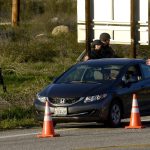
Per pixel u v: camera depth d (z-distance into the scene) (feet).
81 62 153.89
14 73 214.07
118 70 148.46
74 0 482.69
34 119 150.20
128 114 146.41
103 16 201.77
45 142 121.39
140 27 196.13
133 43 196.65
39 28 342.23
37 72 216.74
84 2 204.64
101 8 201.77
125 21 199.41
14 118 152.56
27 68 224.12
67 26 345.72
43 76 208.85
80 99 139.64
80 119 139.33
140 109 148.66
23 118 155.22
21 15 451.12
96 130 138.21
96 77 147.74
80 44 264.93
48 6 474.49
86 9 201.77
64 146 116.06
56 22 367.25
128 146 114.93
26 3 472.44
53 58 249.14
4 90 181.37
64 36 305.73
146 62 154.20
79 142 120.57
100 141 121.39
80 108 139.33
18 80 206.08
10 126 146.61
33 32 315.78
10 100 167.12
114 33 201.57
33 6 470.80
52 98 141.08
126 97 145.59
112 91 142.51
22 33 298.56
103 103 139.95
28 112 158.10
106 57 169.89
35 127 147.84
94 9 202.39
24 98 168.96
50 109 140.36
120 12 200.03
